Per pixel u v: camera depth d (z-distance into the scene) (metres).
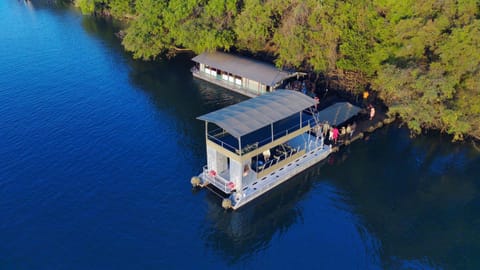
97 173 61.59
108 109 81.06
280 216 53.84
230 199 54.81
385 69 68.56
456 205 55.88
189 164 63.44
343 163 64.12
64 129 73.69
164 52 109.06
